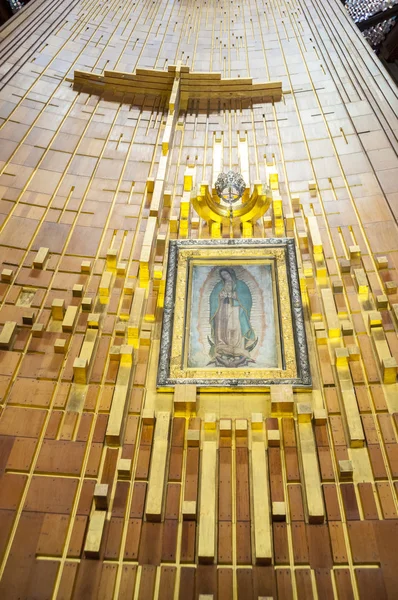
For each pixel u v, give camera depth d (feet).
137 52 40.16
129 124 32.42
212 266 22.57
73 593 13.93
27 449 16.74
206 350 19.63
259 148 30.42
